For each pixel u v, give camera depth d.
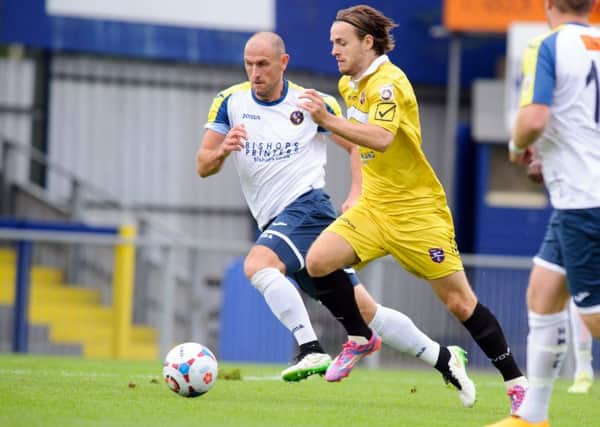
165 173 68.56
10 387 24.70
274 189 26.81
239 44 68.12
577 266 18.11
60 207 61.97
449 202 66.81
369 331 24.61
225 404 22.84
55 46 64.94
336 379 24.56
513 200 68.31
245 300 50.81
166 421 19.59
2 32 63.91
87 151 66.94
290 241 26.19
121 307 51.31
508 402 26.69
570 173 18.17
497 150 68.25
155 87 68.25
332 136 27.14
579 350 32.88
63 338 53.34
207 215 69.31
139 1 66.44
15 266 49.56
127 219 67.31
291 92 26.86
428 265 23.91
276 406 23.05
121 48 66.25
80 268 53.62
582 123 18.17
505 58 71.31
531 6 64.94
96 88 67.12
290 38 68.31
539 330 18.61
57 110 66.38
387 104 23.20
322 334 51.66
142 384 26.80
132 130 67.81
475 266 52.28
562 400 28.23
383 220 24.08
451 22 65.38
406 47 70.88
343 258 24.12
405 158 23.67
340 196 71.00
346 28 23.94
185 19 67.25
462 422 21.56
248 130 26.73
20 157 65.19
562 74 18.11
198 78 68.94
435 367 24.25
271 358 51.00
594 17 57.34
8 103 65.81
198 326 52.62
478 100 67.38
